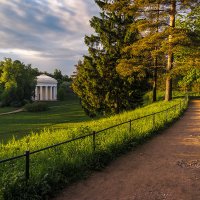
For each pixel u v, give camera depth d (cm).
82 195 823
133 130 1572
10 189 738
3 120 5709
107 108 3778
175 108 2800
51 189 826
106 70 3641
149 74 3828
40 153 1060
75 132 1498
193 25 4456
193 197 805
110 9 3650
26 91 10894
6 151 1219
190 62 3516
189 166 1107
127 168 1077
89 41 3738
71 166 963
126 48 3531
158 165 1119
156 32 3669
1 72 11338
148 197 805
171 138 1655
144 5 3588
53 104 11138
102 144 1201
